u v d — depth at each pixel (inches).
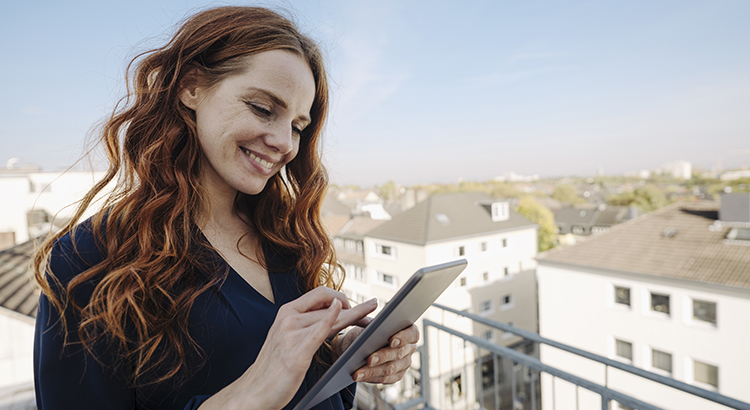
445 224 858.1
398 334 24.9
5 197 768.3
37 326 20.6
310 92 26.7
